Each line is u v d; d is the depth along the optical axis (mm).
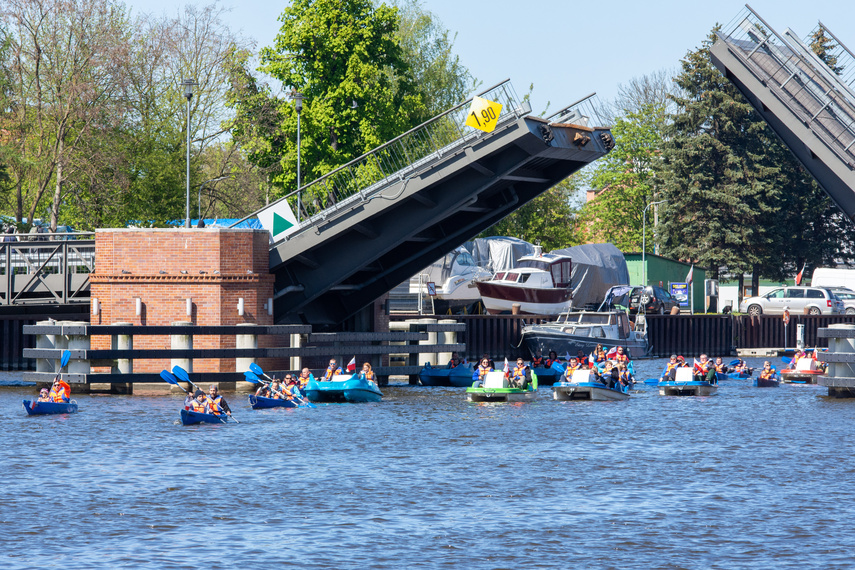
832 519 71875
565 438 110750
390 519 72062
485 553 63500
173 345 140250
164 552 63438
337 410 135625
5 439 105625
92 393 146875
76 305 161125
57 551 63344
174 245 142625
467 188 141500
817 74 141500
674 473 89438
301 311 162000
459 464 93688
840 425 122562
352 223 141125
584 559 62281
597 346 184250
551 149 139500
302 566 60781
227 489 81812
